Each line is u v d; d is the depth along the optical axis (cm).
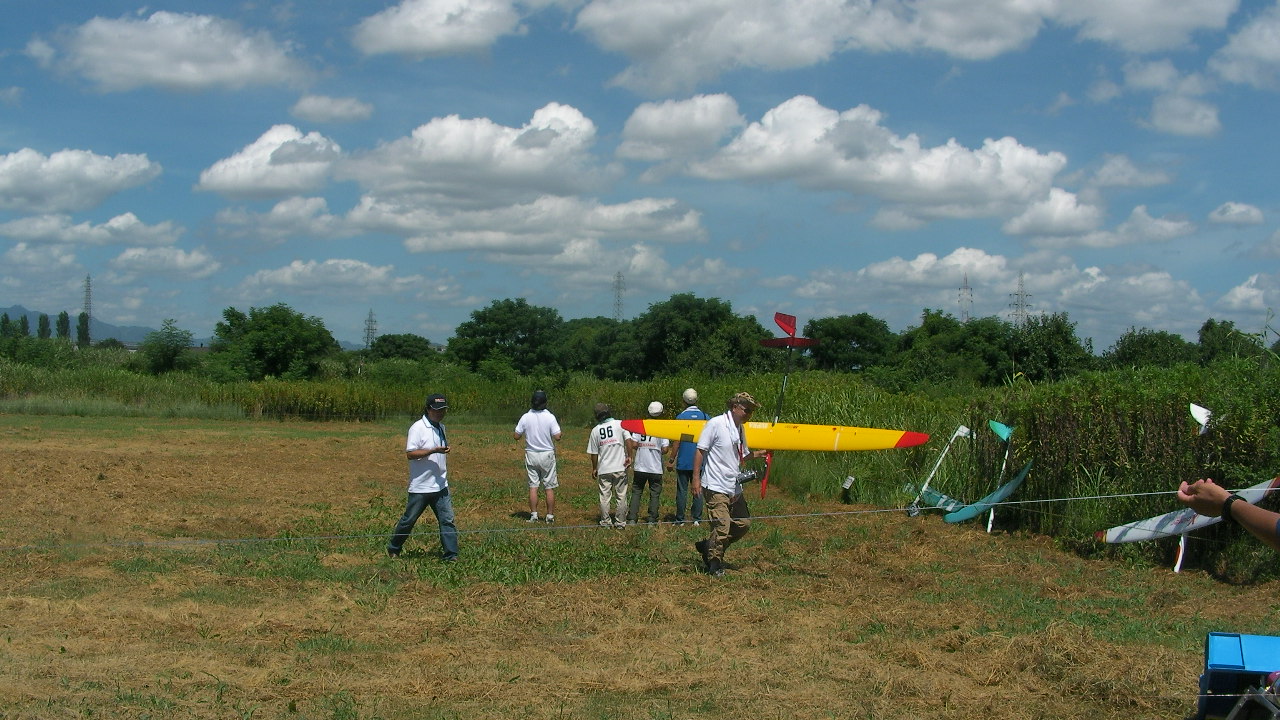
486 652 679
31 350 4469
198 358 4391
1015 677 641
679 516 1259
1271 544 319
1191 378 1092
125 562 932
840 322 5388
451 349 6481
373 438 2531
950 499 1317
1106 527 1066
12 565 915
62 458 1783
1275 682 424
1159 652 695
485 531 1130
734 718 564
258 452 2091
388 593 838
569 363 6600
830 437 993
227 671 632
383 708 570
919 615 793
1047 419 1207
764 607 809
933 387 2978
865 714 571
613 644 701
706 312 5403
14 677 609
